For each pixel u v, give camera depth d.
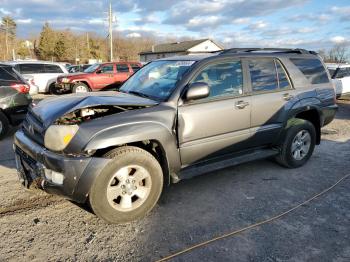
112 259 2.85
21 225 3.34
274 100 4.48
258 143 4.49
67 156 3.09
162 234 3.22
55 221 3.43
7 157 5.41
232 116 4.06
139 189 3.41
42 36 71.75
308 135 5.02
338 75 12.99
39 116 3.49
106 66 14.98
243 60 4.30
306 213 3.64
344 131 7.75
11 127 6.84
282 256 2.90
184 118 3.67
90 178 3.10
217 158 4.15
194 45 54.78
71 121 3.29
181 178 3.73
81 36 77.38
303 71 4.94
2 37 80.56
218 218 3.52
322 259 2.86
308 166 5.12
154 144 3.55
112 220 3.32
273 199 3.97
